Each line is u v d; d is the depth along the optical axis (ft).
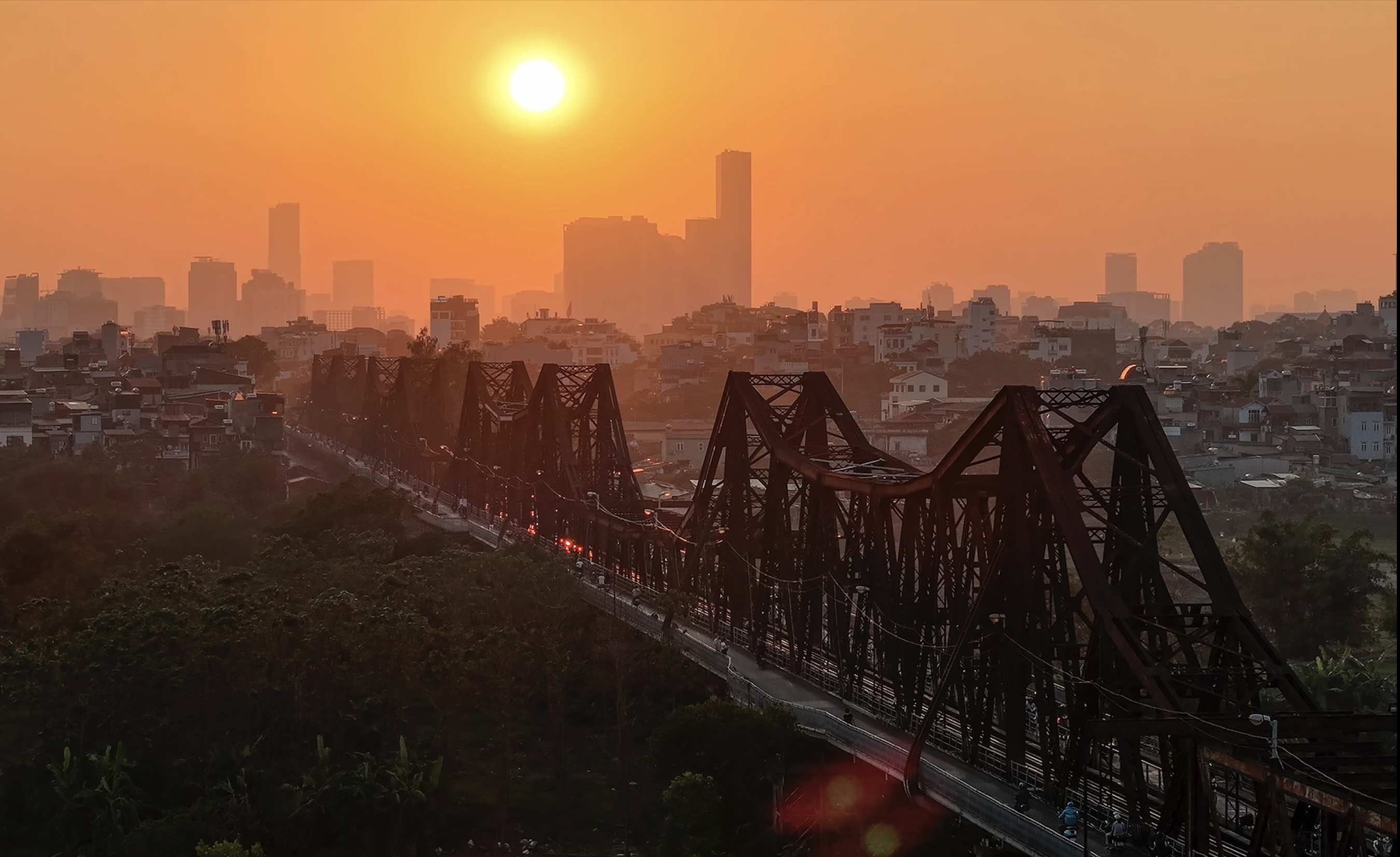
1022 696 265.75
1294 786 182.80
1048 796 253.44
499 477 635.25
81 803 327.88
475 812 352.69
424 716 399.24
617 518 498.28
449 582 403.95
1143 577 263.49
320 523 569.64
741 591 400.88
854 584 340.39
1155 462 261.24
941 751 288.30
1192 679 237.66
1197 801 207.51
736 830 305.73
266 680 355.56
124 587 417.69
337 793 328.29
